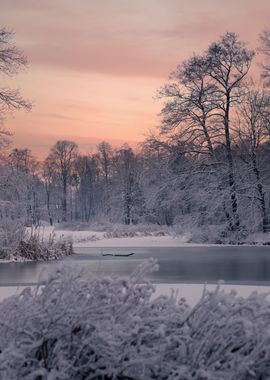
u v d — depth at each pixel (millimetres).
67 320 4215
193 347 4172
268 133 46031
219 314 4309
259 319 4371
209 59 45688
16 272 21562
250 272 20500
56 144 114562
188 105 46188
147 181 47781
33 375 3939
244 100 46375
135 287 4656
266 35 45594
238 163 46219
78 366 4129
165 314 4531
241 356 4121
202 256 29281
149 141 47281
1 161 33344
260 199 45062
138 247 38188
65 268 4613
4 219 29562
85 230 67562
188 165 46938
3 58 32125
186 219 46062
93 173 123625
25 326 4285
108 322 4180
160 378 4141
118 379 4105
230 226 44469
